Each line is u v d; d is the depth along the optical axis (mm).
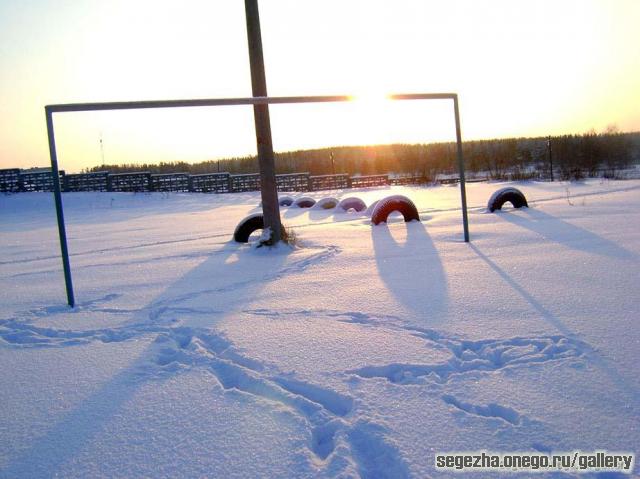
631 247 6070
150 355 3396
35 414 2584
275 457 2064
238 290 5152
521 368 2799
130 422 2439
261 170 7562
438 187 25641
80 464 2100
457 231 8383
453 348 3189
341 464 1972
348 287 4953
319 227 10367
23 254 9352
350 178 32156
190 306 4621
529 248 6445
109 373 3098
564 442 2066
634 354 2887
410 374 2820
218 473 1977
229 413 2477
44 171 29688
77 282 6117
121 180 30672
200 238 10141
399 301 4305
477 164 44969
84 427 2418
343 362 3031
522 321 3584
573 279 4688
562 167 34781
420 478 1868
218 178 31359
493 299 4184
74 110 4875
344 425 2273
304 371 2924
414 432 2186
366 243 7711
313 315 4074
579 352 2967
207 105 5293
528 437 2113
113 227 14109
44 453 2203
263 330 3766
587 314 3645
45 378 3068
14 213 21891
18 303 5129
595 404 2355
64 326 4219
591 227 7918
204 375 2988
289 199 18828
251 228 8883
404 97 6281
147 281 5902
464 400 2463
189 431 2320
